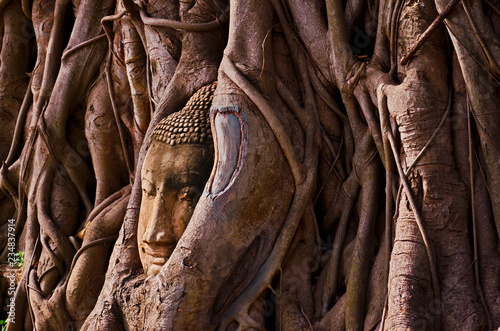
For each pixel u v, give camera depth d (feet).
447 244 17.80
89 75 26.35
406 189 18.02
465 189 18.11
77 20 26.61
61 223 25.91
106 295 20.76
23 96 30.76
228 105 19.84
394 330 16.85
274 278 19.88
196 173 20.10
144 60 24.43
